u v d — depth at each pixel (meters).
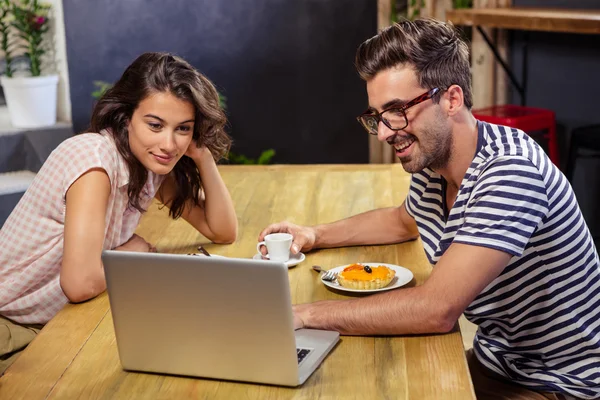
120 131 1.91
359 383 1.36
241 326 1.34
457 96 1.58
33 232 1.92
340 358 1.46
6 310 1.93
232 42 5.04
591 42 4.31
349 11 5.06
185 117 1.86
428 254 1.84
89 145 1.87
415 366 1.42
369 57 1.57
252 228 2.26
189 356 1.39
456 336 1.54
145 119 1.85
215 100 1.92
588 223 4.52
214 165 2.12
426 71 1.54
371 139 5.21
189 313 1.36
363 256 2.00
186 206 2.16
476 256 1.50
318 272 1.90
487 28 4.65
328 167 3.25
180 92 1.83
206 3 4.95
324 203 2.47
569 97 4.49
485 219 1.51
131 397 1.34
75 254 1.76
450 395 1.31
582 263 1.64
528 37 4.58
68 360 1.48
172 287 1.35
